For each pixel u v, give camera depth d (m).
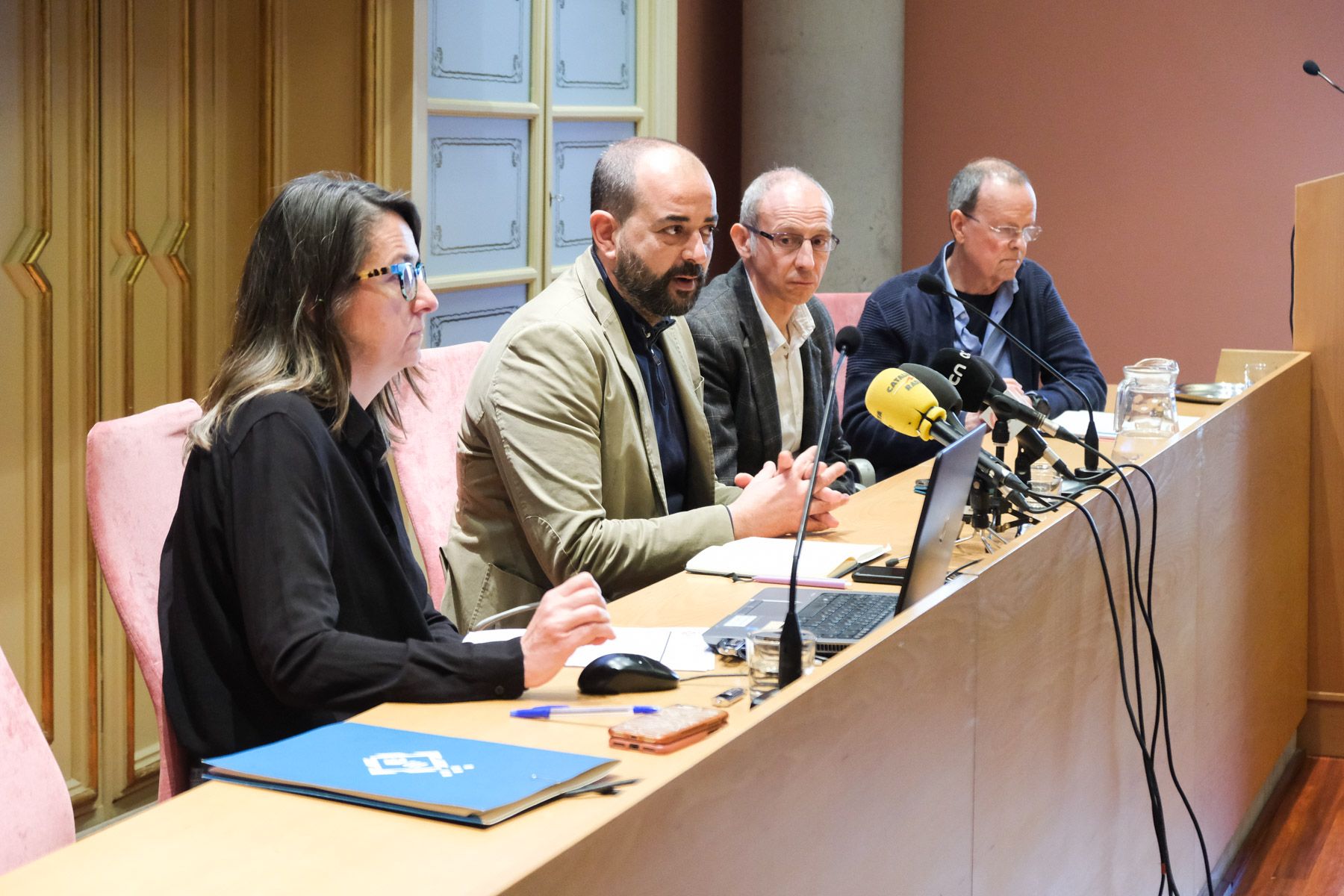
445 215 3.89
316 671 1.44
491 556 2.35
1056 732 1.88
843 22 5.04
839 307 4.15
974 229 3.56
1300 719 3.45
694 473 2.58
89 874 0.98
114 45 2.93
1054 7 5.27
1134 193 5.25
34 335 2.83
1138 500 2.21
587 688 1.47
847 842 1.30
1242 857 2.90
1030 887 1.80
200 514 1.57
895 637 1.37
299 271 1.62
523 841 1.03
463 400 2.73
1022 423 2.27
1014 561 1.70
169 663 1.59
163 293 3.11
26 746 1.46
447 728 1.35
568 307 2.32
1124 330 5.33
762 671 1.48
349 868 0.99
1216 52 5.09
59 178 2.85
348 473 1.61
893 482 2.70
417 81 3.41
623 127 4.75
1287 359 3.34
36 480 2.87
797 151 5.12
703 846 1.09
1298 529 3.32
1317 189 3.32
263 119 3.27
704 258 2.40
